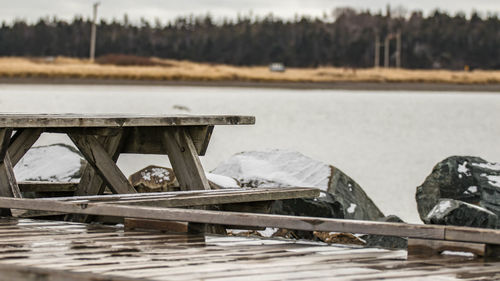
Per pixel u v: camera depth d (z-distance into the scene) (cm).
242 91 8700
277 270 464
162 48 15712
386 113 4947
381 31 16488
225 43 15800
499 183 1034
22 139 805
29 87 8181
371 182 1859
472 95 8662
